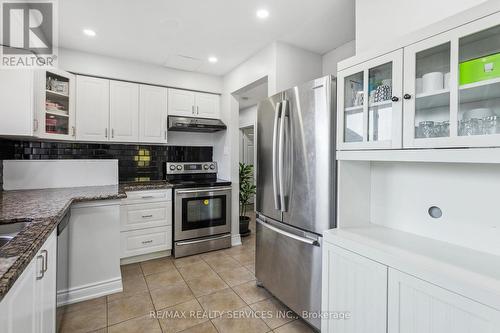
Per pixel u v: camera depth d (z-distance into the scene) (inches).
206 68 135.6
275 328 72.0
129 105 124.5
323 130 66.7
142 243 115.8
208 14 86.1
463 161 42.8
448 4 51.4
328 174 65.7
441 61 49.7
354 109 63.2
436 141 46.1
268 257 87.1
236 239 140.6
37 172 105.2
